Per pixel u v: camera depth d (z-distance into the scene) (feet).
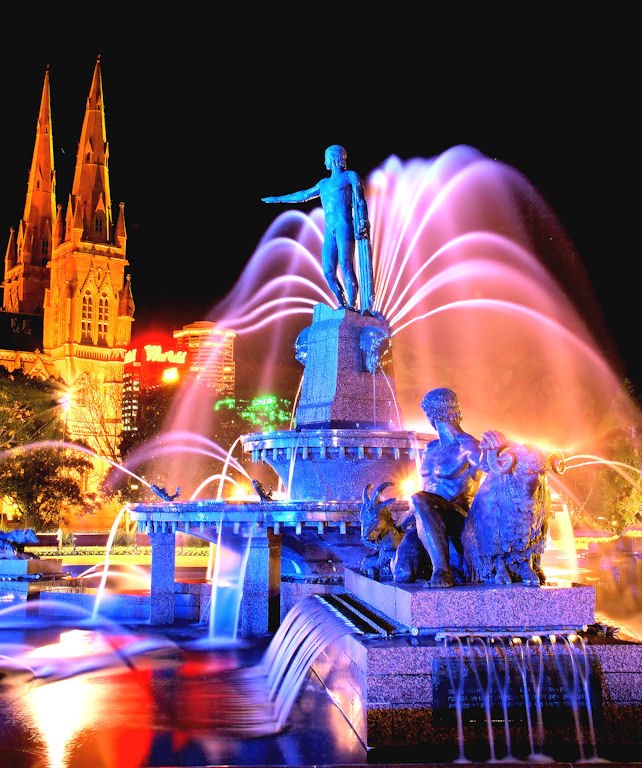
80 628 54.54
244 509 49.60
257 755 23.81
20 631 53.11
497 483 27.22
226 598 53.67
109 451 322.96
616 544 72.08
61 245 574.97
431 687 23.86
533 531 27.07
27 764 23.04
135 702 31.45
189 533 54.75
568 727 23.80
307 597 39.96
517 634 24.99
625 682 24.12
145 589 66.90
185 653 43.29
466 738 23.63
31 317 594.24
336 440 50.98
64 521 249.96
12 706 30.83
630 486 150.00
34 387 258.98
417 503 27.99
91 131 573.33
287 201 59.98
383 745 23.66
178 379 299.99
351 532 48.55
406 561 29.58
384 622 28.35
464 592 25.49
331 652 31.04
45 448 242.17
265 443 53.67
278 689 33.47
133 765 22.91
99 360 553.23
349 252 56.90
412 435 51.93
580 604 25.52
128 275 574.15
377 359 55.21
